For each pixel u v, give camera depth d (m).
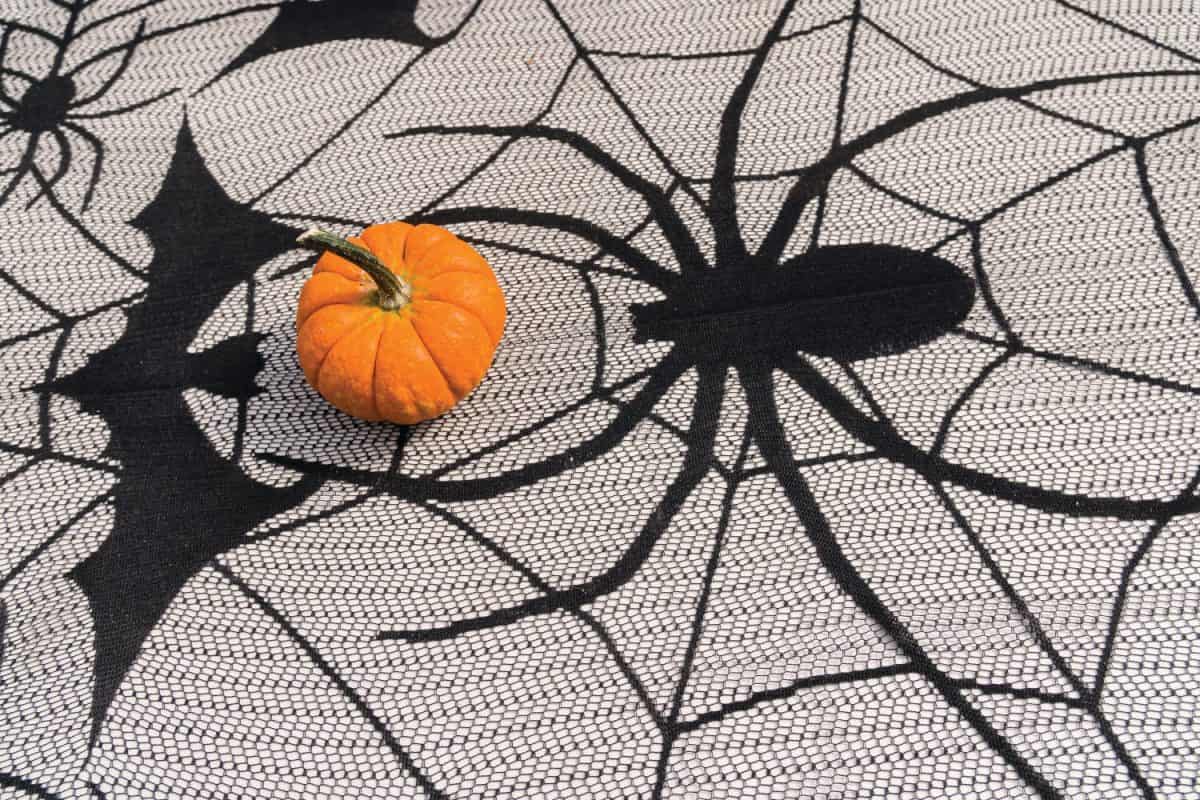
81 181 1.32
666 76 1.34
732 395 1.25
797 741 1.18
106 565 1.23
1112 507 1.22
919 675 1.19
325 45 1.36
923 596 1.21
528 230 1.30
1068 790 1.17
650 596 1.21
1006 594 1.20
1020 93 1.32
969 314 1.26
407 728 1.19
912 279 1.27
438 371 1.22
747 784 1.18
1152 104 1.31
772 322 1.27
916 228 1.29
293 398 1.26
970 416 1.24
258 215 1.31
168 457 1.25
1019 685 1.19
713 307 1.27
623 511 1.23
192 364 1.27
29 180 1.32
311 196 1.31
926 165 1.30
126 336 1.28
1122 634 1.19
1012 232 1.28
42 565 1.23
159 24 1.37
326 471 1.24
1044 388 1.24
